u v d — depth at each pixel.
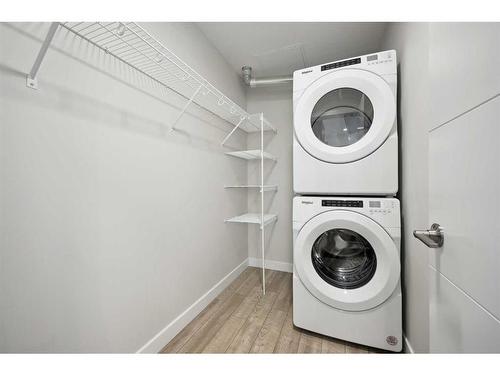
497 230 0.40
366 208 1.27
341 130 1.46
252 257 2.69
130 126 1.14
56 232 0.83
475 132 0.46
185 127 1.58
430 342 0.66
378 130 1.26
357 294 1.32
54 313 0.83
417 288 1.15
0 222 0.70
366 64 1.30
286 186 2.53
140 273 1.21
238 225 2.45
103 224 1.01
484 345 0.43
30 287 0.77
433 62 0.65
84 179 0.93
